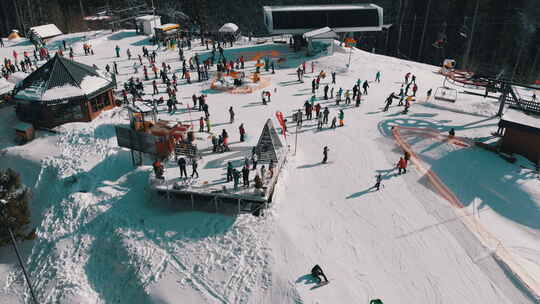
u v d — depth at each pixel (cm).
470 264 1877
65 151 2772
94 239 2150
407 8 8019
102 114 3272
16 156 2759
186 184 2256
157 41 5578
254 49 5328
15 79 3738
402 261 1892
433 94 3869
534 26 6750
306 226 2084
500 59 6950
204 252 1958
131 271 1933
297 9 5097
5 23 8981
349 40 4922
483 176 2502
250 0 11088
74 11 8750
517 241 2019
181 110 3431
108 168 2608
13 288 2028
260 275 1812
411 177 2519
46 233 2239
